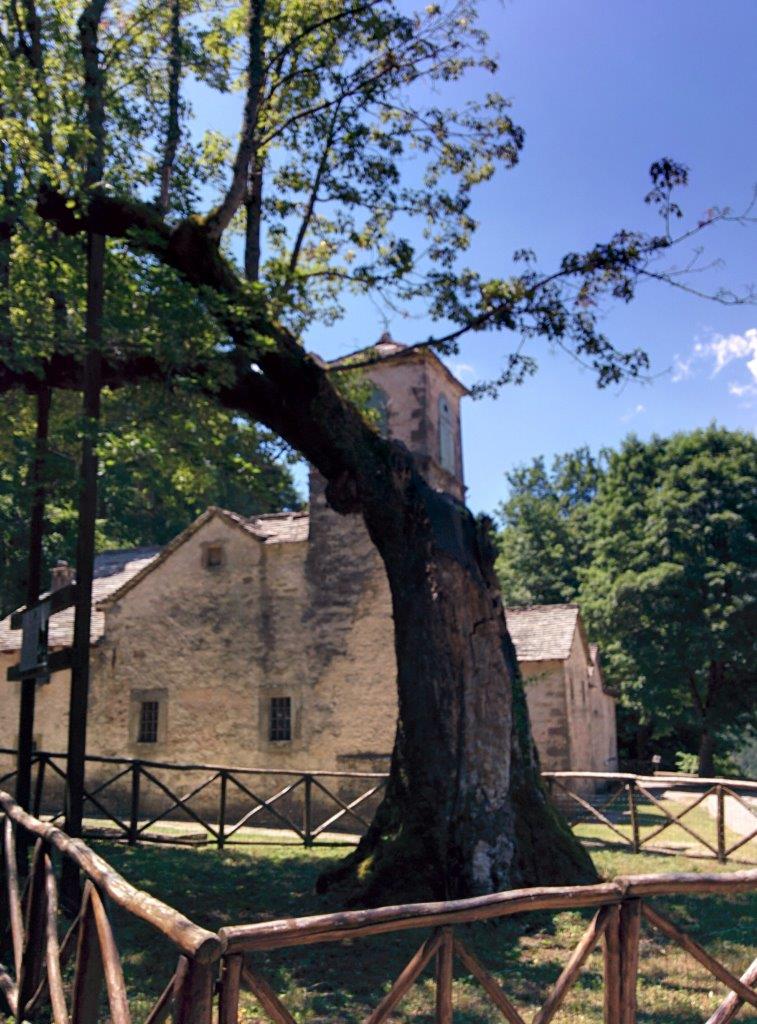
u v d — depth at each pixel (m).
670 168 8.41
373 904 7.28
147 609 18.33
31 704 8.15
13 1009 4.08
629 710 32.44
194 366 8.55
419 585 8.37
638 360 9.55
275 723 16.61
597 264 9.16
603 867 9.95
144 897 2.78
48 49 9.73
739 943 6.42
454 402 18.20
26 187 8.73
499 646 8.39
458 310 10.29
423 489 8.85
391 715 15.59
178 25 9.91
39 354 8.00
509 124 10.58
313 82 10.36
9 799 4.92
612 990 3.04
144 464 10.16
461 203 10.77
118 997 2.72
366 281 10.52
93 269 8.04
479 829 7.54
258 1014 4.71
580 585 37.94
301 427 8.93
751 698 26.97
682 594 27.03
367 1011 4.88
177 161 10.25
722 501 27.95
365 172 10.41
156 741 17.53
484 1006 4.95
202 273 8.64
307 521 17.72
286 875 9.20
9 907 4.53
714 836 13.37
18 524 23.30
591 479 50.62
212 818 16.41
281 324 9.48
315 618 16.62
